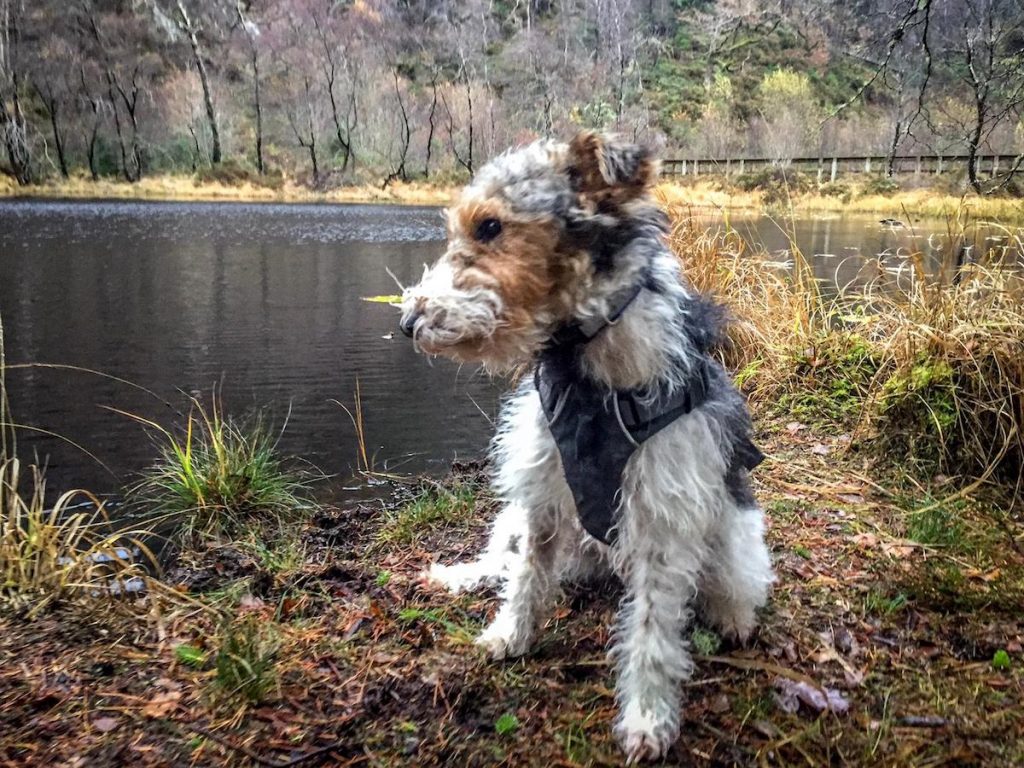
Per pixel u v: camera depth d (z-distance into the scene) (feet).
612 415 2.34
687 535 2.40
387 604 3.22
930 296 5.16
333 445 5.18
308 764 2.26
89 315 8.97
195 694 2.54
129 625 2.97
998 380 4.47
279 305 9.84
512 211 2.23
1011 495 4.22
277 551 3.77
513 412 2.78
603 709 2.57
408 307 2.23
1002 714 2.54
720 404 2.56
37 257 13.42
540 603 2.82
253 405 5.93
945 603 3.15
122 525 4.03
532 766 2.31
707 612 2.96
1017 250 5.48
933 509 3.88
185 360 7.14
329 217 22.94
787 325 6.13
